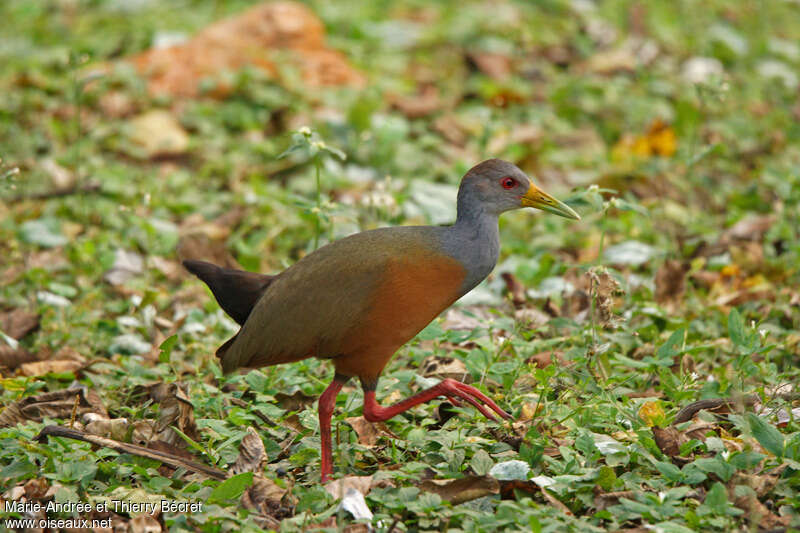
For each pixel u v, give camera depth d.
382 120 17.03
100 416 9.20
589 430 8.27
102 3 24.61
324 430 8.27
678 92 19.47
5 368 10.48
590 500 7.40
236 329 11.57
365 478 7.71
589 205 9.59
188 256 12.53
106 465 8.03
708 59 20.72
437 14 23.41
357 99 17.64
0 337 10.59
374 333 8.28
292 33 19.83
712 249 12.95
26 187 15.15
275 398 9.52
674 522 6.94
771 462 7.78
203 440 8.85
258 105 17.94
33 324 11.24
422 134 17.42
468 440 8.38
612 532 6.85
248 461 8.16
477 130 17.34
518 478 7.66
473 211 8.62
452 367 9.96
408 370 10.02
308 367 9.84
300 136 10.38
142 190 14.72
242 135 17.42
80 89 14.26
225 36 19.59
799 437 7.94
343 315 8.24
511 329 10.33
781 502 7.36
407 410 9.30
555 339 10.03
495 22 21.89
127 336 11.15
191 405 8.76
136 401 9.82
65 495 7.51
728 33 22.00
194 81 18.48
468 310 11.41
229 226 14.39
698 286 12.20
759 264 12.35
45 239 13.48
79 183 14.23
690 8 23.56
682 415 8.56
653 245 13.57
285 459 8.56
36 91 18.55
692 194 14.83
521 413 8.84
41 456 8.24
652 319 10.76
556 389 9.01
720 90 13.84
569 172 16.30
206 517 7.25
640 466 7.86
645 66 20.91
